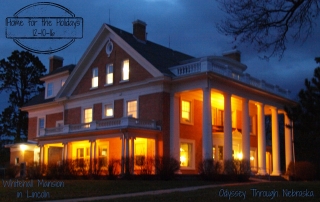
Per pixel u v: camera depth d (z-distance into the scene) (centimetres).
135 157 2845
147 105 3097
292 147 3797
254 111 4084
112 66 3441
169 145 2992
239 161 2758
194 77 2894
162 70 3089
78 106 3703
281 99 3688
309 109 2197
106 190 2033
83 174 2923
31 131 4294
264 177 3173
